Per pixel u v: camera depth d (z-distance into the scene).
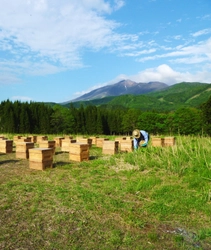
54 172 9.73
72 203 6.32
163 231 4.97
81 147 12.16
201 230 4.91
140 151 12.18
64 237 4.69
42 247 4.35
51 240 4.58
